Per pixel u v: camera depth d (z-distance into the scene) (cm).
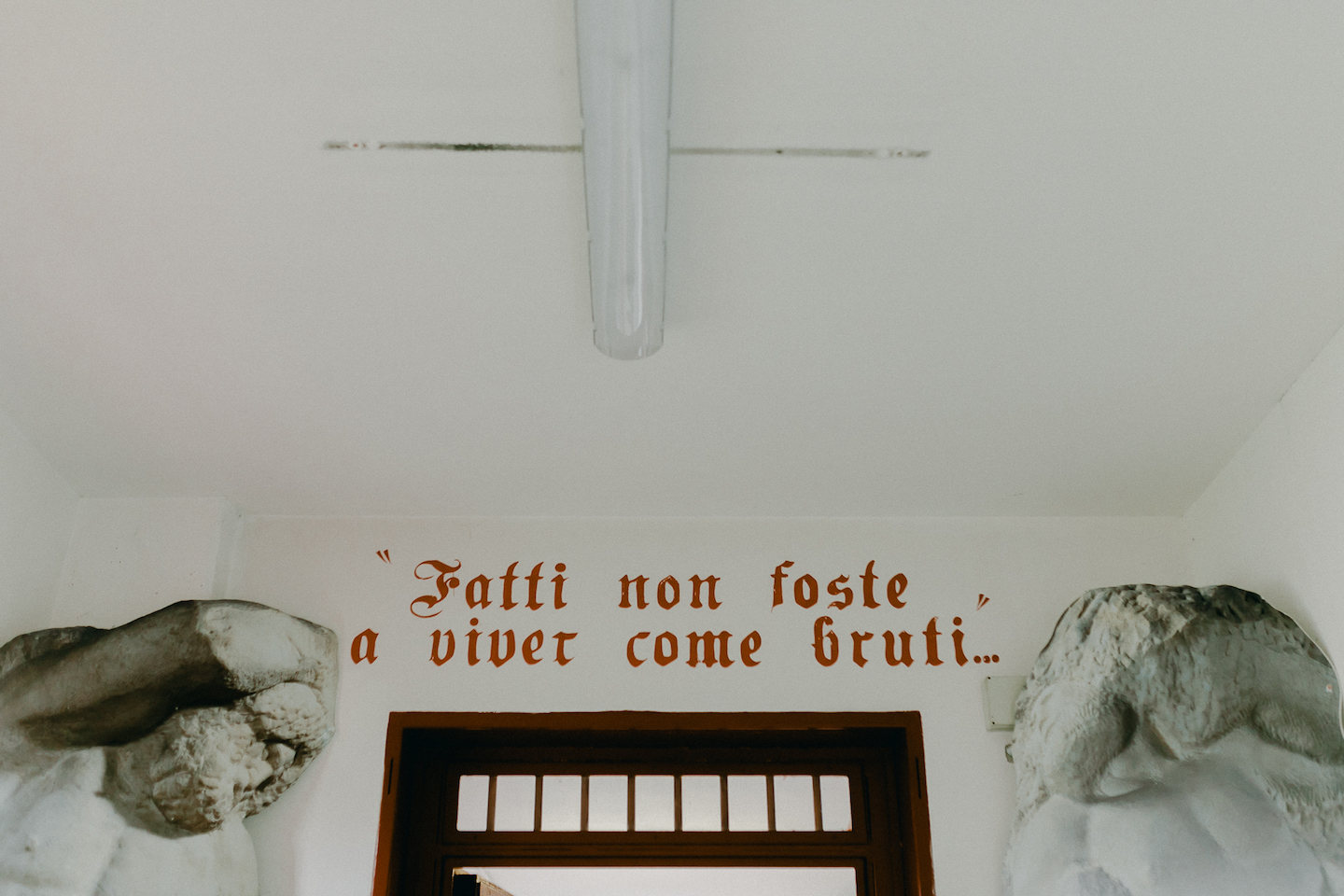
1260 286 263
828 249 253
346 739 346
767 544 379
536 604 368
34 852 283
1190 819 294
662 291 238
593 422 327
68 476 352
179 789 301
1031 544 377
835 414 322
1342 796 270
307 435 332
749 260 256
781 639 362
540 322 279
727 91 210
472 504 375
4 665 313
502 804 379
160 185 236
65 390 309
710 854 354
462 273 261
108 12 197
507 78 208
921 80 209
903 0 192
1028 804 327
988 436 332
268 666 326
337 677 355
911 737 347
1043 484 360
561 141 221
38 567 339
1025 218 242
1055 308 272
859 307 273
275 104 215
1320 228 244
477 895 357
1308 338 281
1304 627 296
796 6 192
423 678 355
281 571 371
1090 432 329
